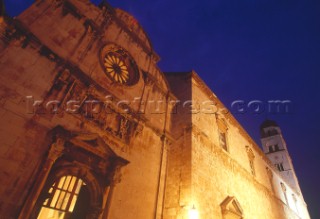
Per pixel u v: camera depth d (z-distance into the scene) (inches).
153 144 539.8
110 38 530.6
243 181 800.9
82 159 372.8
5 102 308.5
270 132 2049.7
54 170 337.1
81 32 456.1
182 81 768.9
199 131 637.3
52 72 376.8
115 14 560.1
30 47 360.5
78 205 393.4
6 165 287.0
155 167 517.3
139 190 454.0
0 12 327.9
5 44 332.2
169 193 526.3
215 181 613.9
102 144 401.1
